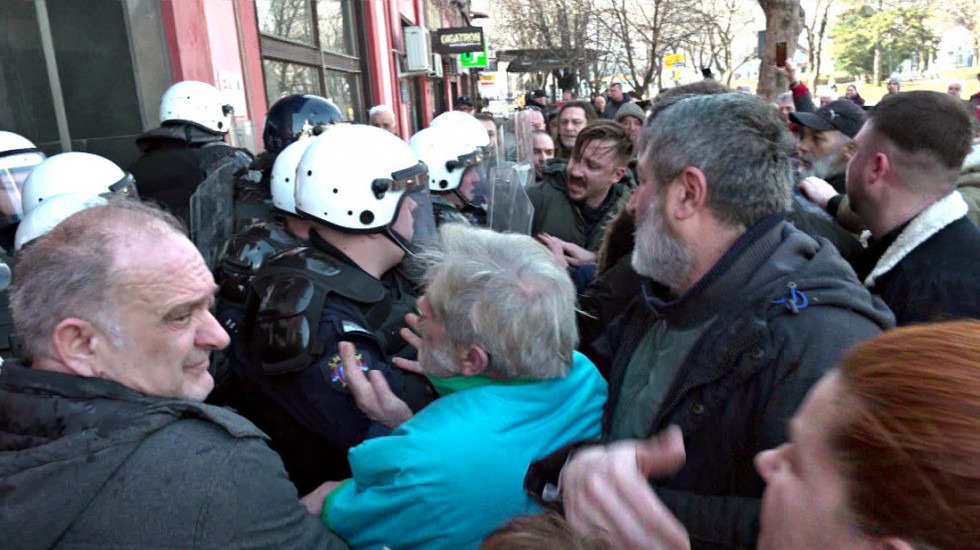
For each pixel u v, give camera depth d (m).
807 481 0.58
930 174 1.59
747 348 1.08
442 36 17.56
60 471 0.92
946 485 0.47
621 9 13.63
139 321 1.02
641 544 0.84
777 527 0.61
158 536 0.94
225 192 2.88
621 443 0.92
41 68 4.52
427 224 2.16
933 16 34.69
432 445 1.23
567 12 16.34
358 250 1.81
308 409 1.55
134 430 0.96
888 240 1.67
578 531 0.85
